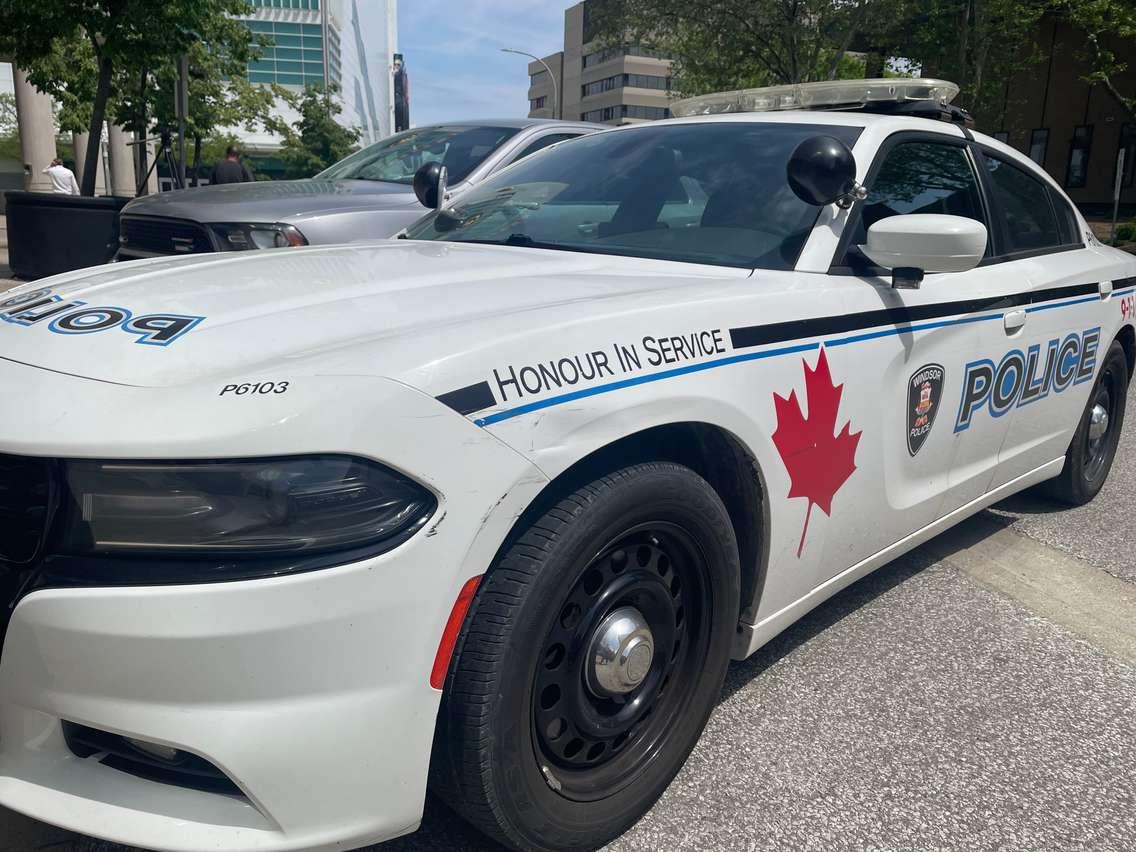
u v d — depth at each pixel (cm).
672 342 202
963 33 2489
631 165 312
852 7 2178
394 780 164
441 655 164
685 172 297
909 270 269
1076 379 390
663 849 208
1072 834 220
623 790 207
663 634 214
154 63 994
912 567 380
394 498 158
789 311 233
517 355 175
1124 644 319
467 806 180
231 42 1373
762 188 280
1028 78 3606
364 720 158
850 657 300
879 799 229
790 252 258
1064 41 3416
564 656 192
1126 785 240
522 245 288
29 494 158
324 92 3741
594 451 182
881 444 268
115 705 153
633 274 242
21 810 162
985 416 324
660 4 2298
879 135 297
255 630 150
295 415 154
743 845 211
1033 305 341
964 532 423
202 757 153
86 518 154
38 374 171
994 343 317
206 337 181
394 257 259
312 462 153
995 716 269
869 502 269
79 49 1365
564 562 177
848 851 211
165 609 149
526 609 172
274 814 157
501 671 170
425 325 185
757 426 218
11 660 158
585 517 180
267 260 254
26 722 162
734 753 245
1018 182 375
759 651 303
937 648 309
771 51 2317
